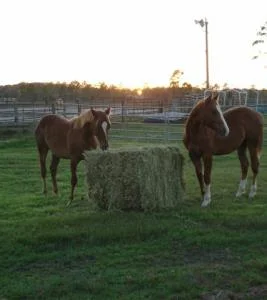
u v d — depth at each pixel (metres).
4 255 5.32
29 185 9.91
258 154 8.19
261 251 5.30
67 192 8.98
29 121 23.73
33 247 5.57
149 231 5.93
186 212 6.93
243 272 4.66
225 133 7.12
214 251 5.37
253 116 8.12
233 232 5.95
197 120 7.31
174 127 22.50
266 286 4.38
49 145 8.59
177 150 7.36
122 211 7.00
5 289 4.43
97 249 5.45
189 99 31.16
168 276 4.57
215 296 4.17
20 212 7.33
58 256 5.28
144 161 6.87
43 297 4.26
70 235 5.80
